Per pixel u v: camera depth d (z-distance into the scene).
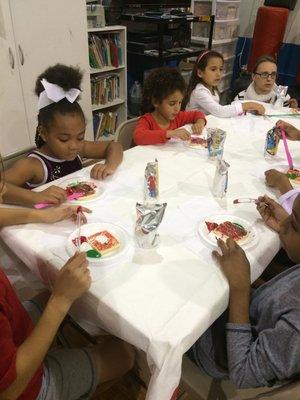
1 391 0.64
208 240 0.90
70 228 0.96
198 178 1.26
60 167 1.43
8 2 2.03
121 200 1.11
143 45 3.18
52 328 0.72
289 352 0.64
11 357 0.64
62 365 0.86
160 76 1.72
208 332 0.90
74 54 2.54
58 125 1.25
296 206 0.81
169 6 3.37
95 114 3.21
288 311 0.69
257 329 0.80
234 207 1.08
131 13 3.17
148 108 1.85
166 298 0.74
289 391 0.68
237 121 1.92
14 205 1.08
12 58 2.16
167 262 0.84
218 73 2.29
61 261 0.84
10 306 0.74
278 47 3.69
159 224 0.88
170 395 0.70
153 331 0.66
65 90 1.24
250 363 0.70
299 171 1.32
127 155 1.44
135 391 1.27
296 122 1.91
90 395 0.89
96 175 1.24
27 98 2.34
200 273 0.81
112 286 0.76
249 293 0.80
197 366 0.91
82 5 2.45
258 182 1.25
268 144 1.44
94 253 0.84
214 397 0.85
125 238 0.91
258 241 0.93
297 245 0.83
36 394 0.77
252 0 3.97
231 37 4.06
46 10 2.24
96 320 0.80
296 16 3.72
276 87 2.49
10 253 1.07
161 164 1.36
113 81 3.24
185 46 3.47
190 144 1.56
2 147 2.31
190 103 2.24
